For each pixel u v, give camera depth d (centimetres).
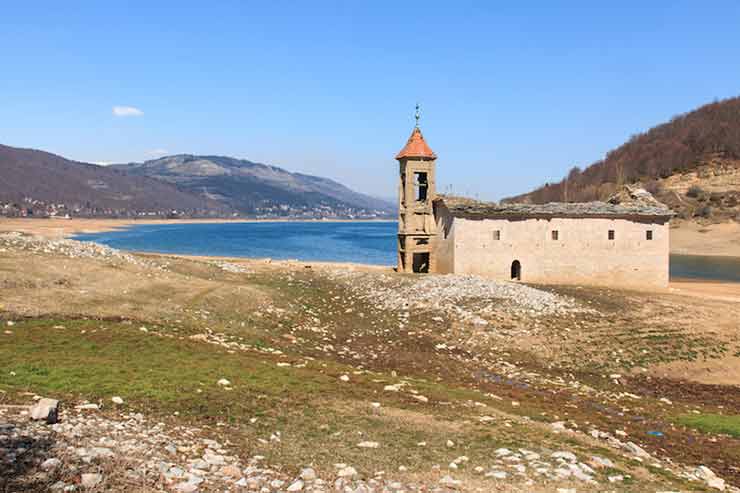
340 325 3862
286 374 2344
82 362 2150
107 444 1359
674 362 3488
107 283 3838
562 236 5888
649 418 2450
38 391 1741
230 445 1509
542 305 4369
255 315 3731
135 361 2273
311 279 5478
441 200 6003
